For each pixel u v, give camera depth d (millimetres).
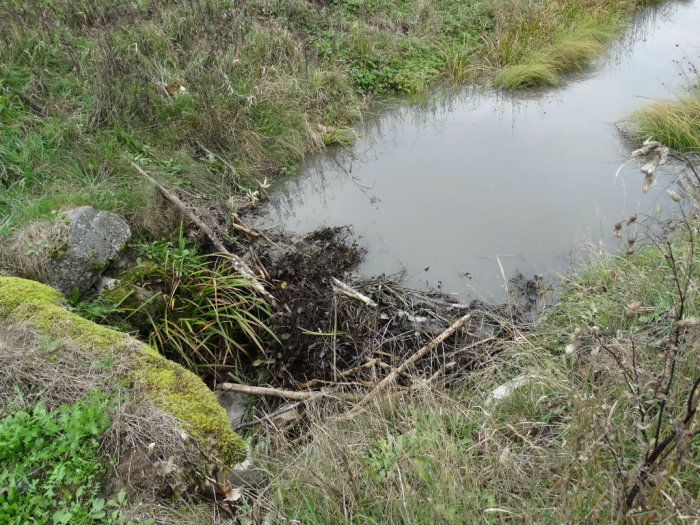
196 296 4242
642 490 2133
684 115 6293
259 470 2949
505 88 8086
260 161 6402
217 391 3941
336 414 3502
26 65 6074
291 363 4039
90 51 6340
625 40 9391
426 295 4652
